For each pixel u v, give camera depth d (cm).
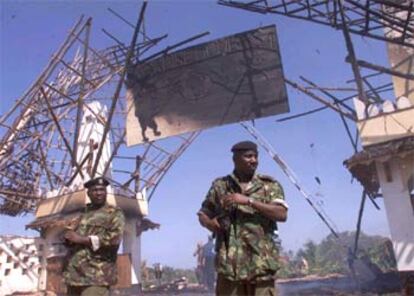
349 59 1345
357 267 1519
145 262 2288
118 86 1577
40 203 1806
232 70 1588
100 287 461
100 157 1708
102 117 1895
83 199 1642
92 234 474
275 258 346
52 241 1716
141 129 1694
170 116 1656
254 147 371
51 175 1939
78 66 1959
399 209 1137
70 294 464
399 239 1118
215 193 375
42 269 1705
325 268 1859
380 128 1229
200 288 1616
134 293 1608
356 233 1588
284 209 348
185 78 1661
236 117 1538
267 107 1502
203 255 1684
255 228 348
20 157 1920
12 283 1633
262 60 1547
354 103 1298
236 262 340
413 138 1146
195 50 1667
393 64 1502
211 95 1603
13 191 1966
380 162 1192
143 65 1748
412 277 1074
